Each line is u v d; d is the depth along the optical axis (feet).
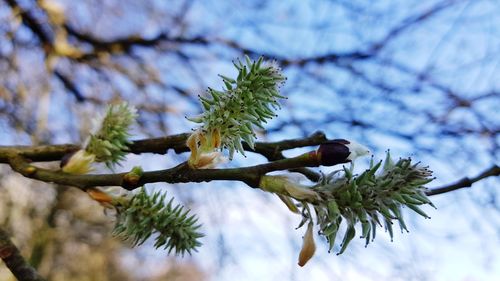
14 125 2.84
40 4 2.72
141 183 0.70
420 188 0.64
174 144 0.86
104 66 2.95
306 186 0.65
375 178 0.64
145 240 0.80
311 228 0.66
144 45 2.93
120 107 0.84
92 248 4.95
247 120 0.67
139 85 2.94
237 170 0.67
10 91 2.80
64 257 4.75
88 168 0.80
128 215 0.79
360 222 0.64
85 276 5.23
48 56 2.85
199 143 0.69
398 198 0.64
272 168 0.66
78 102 2.96
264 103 0.67
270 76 0.67
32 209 3.75
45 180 0.80
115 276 5.67
